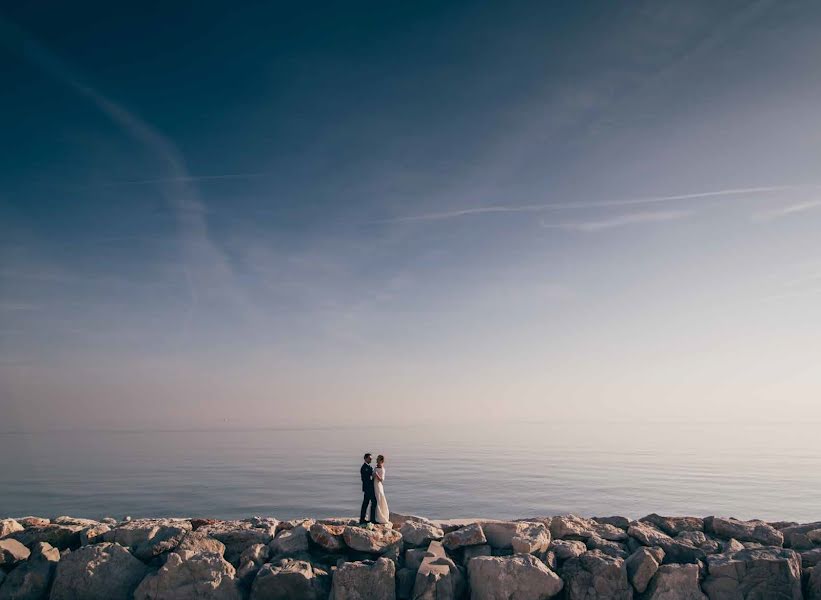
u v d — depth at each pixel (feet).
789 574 31.68
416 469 371.15
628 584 32.53
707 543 35.73
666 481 293.23
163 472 355.36
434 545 35.76
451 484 278.05
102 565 34.42
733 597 31.71
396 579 33.78
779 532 36.55
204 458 499.51
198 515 184.65
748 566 32.30
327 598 33.19
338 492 243.19
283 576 33.09
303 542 36.55
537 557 34.40
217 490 252.83
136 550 36.11
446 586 32.65
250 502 214.28
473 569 33.81
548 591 32.24
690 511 198.08
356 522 41.24
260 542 36.88
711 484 279.49
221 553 35.37
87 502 216.33
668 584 32.09
